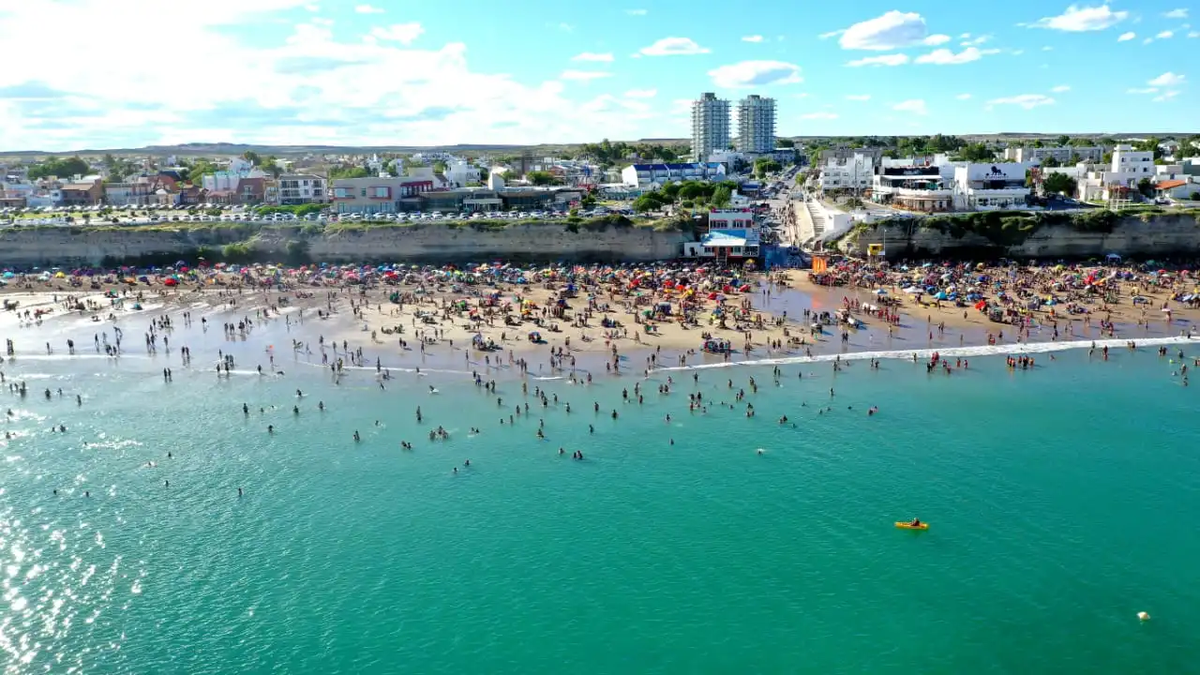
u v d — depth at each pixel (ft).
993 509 233.35
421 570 207.92
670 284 481.46
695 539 220.23
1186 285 467.93
